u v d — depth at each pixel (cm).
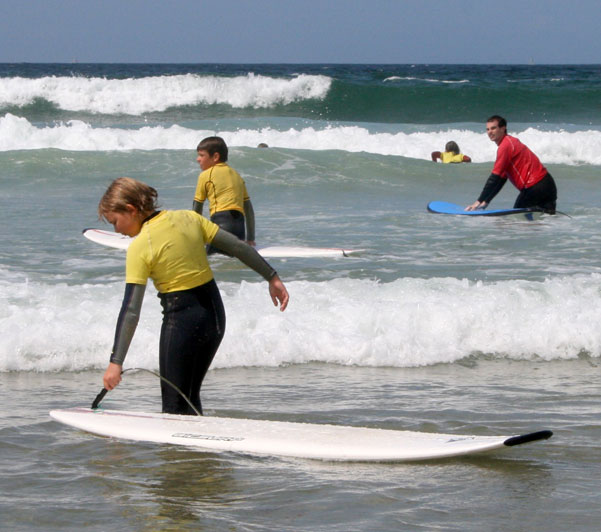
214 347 1012
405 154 4794
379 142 4853
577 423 1102
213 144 2028
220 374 1346
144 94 6775
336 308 1546
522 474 898
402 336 1467
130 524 762
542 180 2812
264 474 891
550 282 1750
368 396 1234
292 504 809
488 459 948
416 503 813
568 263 2100
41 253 2173
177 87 6856
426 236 2494
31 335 1375
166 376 1018
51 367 1349
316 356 1430
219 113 6944
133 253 961
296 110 7162
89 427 1028
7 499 821
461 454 916
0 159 3716
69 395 1227
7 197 3095
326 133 4881
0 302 1527
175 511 792
